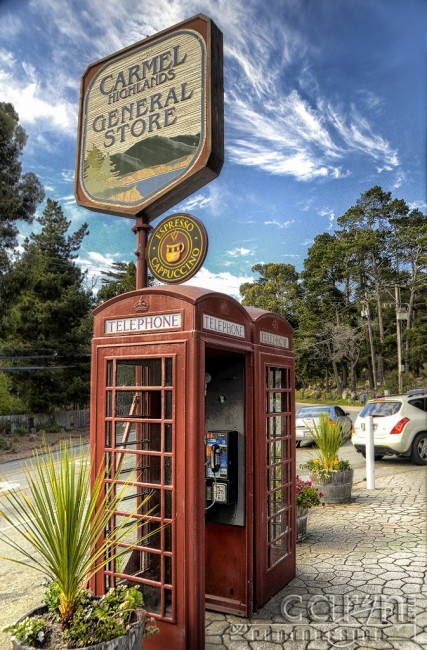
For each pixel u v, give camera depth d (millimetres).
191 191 5012
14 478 12734
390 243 47312
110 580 3492
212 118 4703
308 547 5492
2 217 24344
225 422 4156
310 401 48031
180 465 3240
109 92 5398
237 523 3986
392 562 4922
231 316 3814
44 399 29750
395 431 10805
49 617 2709
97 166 5336
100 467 3252
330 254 47594
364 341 48031
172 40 5023
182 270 4578
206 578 4109
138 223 5047
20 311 29406
